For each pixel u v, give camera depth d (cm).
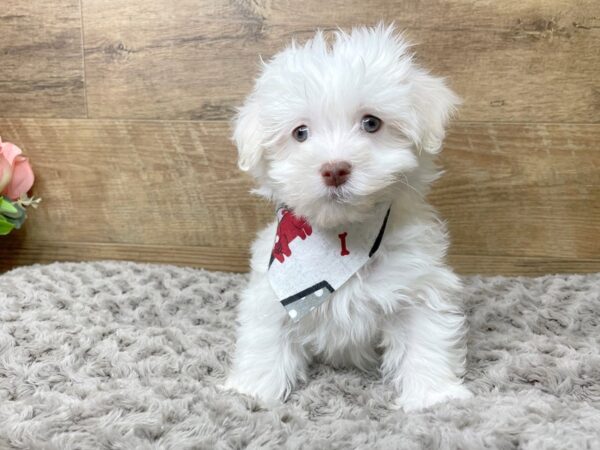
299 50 32
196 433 25
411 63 32
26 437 25
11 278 44
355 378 33
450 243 44
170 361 34
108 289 43
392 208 32
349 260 31
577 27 42
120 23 46
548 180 45
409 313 32
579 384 30
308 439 25
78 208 50
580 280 43
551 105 44
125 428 25
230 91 46
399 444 24
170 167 48
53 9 47
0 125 49
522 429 25
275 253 32
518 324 38
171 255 50
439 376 31
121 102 48
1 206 46
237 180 48
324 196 27
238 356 33
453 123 44
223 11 45
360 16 44
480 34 43
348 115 29
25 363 33
